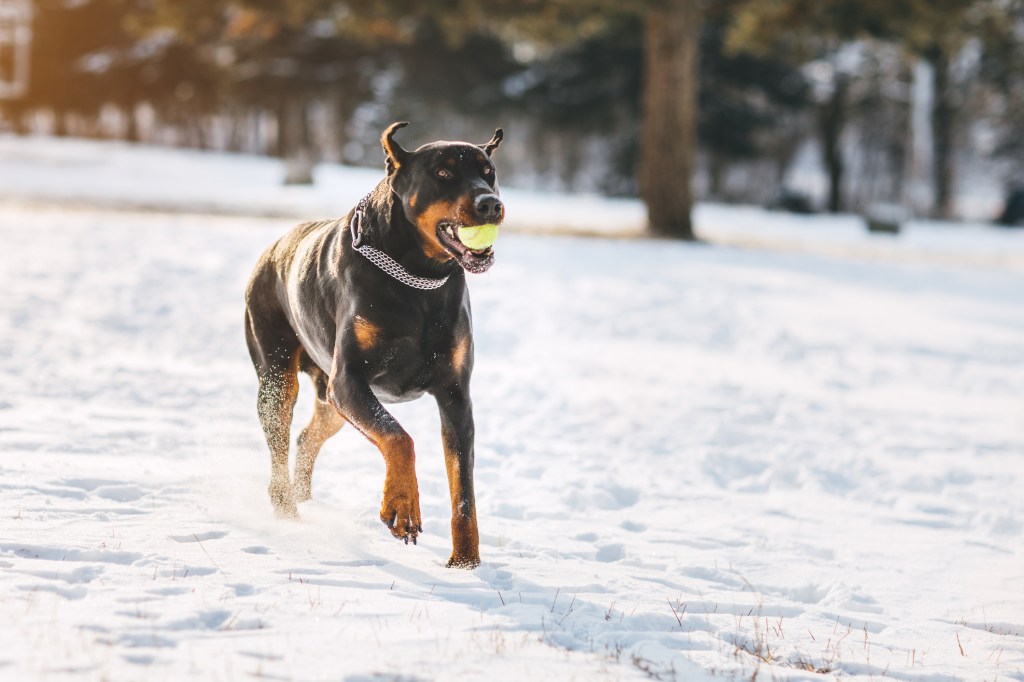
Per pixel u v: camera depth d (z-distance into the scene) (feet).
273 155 220.43
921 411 32.22
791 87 153.28
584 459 23.97
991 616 15.83
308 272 16.72
